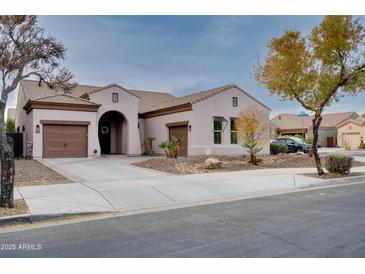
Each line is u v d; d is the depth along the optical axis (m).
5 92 7.76
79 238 5.54
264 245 5.02
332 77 13.32
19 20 8.30
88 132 21.52
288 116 48.12
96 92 22.59
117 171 14.05
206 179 11.80
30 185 10.27
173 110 23.03
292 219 6.59
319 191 10.26
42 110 20.02
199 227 6.11
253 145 17.30
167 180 11.50
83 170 14.33
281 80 13.89
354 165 17.94
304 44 13.59
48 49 8.88
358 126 39.78
